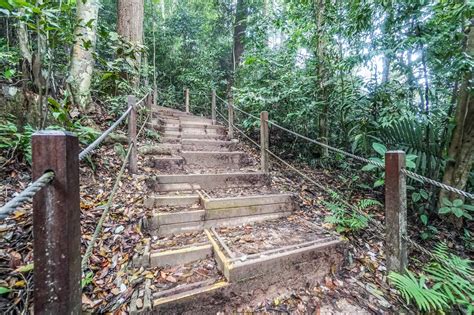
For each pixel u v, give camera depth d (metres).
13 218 1.52
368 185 3.08
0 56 2.45
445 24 2.20
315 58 3.75
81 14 3.10
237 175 2.57
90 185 2.07
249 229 1.94
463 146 2.33
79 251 0.77
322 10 3.46
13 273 1.20
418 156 2.55
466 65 2.00
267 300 1.42
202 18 7.88
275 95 3.86
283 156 3.96
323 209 2.44
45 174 0.68
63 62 3.20
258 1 6.34
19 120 2.20
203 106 6.95
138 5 4.56
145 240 1.62
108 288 1.26
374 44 2.57
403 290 1.39
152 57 7.28
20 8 1.73
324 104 3.51
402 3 2.37
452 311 1.44
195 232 1.86
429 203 2.54
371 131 2.90
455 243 2.20
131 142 2.39
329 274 1.65
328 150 3.80
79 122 2.53
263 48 4.41
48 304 0.70
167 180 2.32
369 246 1.96
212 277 1.41
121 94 3.64
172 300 1.20
